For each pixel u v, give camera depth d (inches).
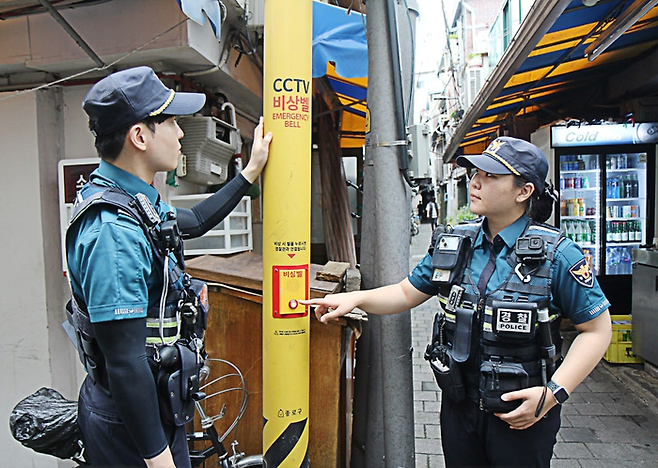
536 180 62.3
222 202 70.4
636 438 124.3
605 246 232.7
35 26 97.0
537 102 275.7
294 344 64.5
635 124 216.1
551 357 59.8
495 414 60.7
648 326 165.3
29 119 105.9
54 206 109.0
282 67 62.1
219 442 74.9
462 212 640.4
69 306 55.6
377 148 83.2
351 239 206.7
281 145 63.2
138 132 52.7
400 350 82.0
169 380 50.8
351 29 125.2
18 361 110.0
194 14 75.5
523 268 60.9
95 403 52.7
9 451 111.7
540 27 123.0
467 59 457.7
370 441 87.7
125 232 47.1
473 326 63.4
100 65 94.8
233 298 86.4
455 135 291.1
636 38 176.2
